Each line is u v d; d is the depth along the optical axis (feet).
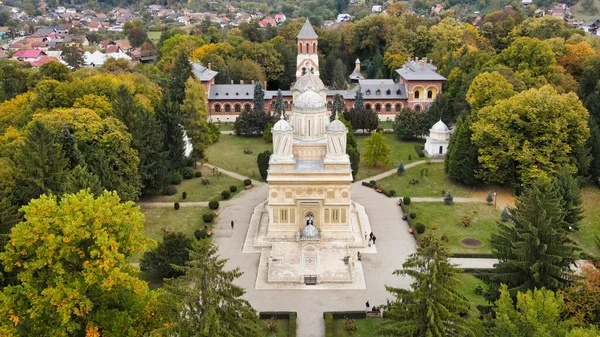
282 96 502.79
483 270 208.33
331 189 272.92
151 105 406.21
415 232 287.48
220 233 291.79
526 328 152.46
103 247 150.30
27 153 248.73
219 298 146.61
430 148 424.05
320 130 288.51
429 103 519.60
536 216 187.52
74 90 355.56
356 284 240.53
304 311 220.43
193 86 403.54
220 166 405.59
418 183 365.20
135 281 163.84
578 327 155.22
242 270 252.42
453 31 639.76
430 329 156.25
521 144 326.65
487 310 194.18
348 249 265.75
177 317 150.51
